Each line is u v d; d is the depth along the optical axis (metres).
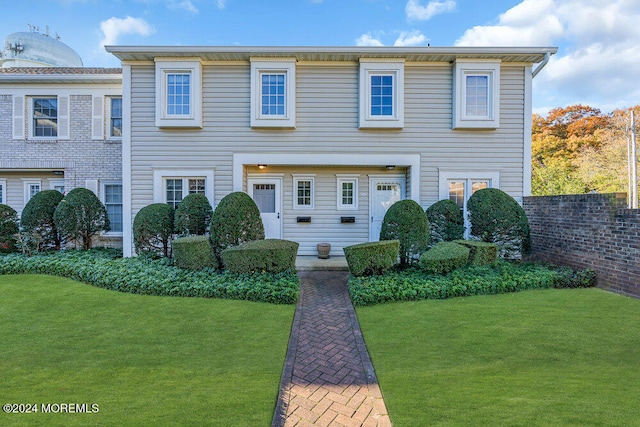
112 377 2.85
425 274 5.81
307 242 8.80
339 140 7.88
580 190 19.06
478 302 4.86
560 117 23.30
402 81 7.71
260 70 7.68
